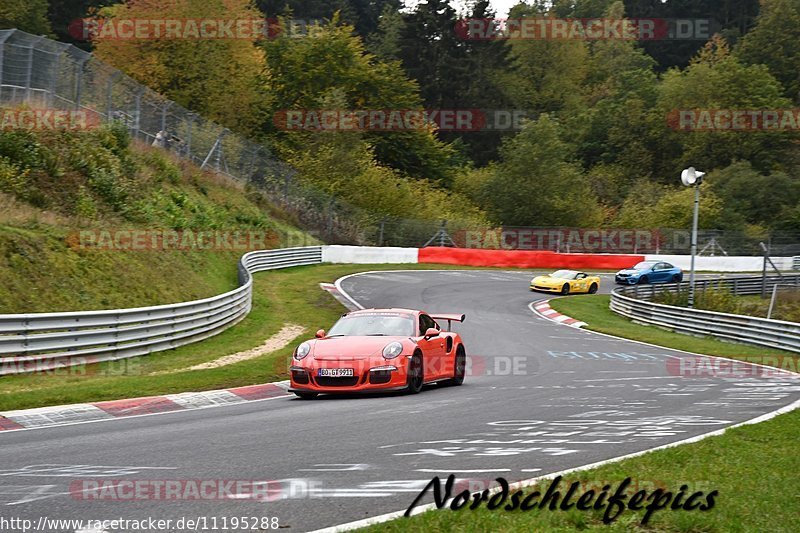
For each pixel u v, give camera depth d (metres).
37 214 54.38
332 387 27.59
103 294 49.94
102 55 128.25
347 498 13.40
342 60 161.00
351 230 111.56
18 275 44.78
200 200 85.88
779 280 92.06
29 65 69.44
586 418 23.30
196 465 16.06
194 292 61.19
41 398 26.19
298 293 72.50
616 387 32.03
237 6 140.38
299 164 127.88
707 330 61.31
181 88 132.75
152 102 88.31
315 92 155.88
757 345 55.12
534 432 20.59
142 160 81.25
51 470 15.60
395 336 29.73
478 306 73.69
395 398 27.73
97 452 17.56
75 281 48.78
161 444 18.56
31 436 20.12
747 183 165.25
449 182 166.62
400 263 107.25
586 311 77.50
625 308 76.25
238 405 26.81
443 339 31.70
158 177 80.62
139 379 31.61
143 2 128.50
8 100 66.88
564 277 92.31
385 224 116.50
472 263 111.94
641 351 49.56
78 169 67.81
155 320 41.97
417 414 23.67
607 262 116.69
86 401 26.62
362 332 30.42
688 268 119.19
